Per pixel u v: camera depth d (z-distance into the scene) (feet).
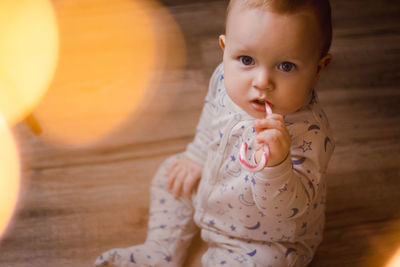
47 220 3.81
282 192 2.45
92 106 4.70
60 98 4.76
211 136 3.40
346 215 3.84
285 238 3.07
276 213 2.63
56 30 5.48
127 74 5.02
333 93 4.81
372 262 3.57
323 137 2.60
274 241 3.11
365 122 4.53
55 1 5.86
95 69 5.07
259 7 2.17
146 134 4.45
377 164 4.18
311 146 2.57
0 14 5.30
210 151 3.12
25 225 3.77
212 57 5.20
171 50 5.28
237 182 2.85
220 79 3.01
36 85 4.86
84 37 5.41
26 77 4.92
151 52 5.26
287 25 2.15
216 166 2.93
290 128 2.56
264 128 2.31
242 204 2.91
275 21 2.15
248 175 2.75
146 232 3.76
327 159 2.65
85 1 5.88
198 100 4.76
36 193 3.99
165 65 5.12
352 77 4.98
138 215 3.85
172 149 4.33
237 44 2.29
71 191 4.00
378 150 4.29
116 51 5.27
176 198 3.58
